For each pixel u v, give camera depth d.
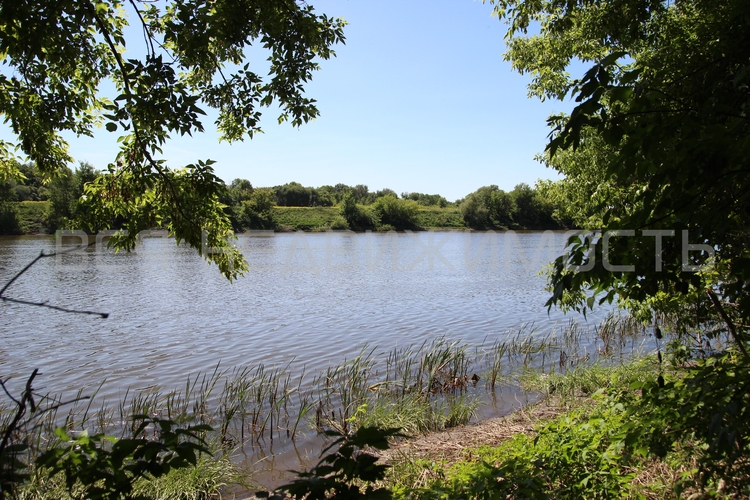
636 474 3.76
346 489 1.93
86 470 1.97
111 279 25.38
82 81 5.94
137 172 5.56
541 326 15.02
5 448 1.66
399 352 12.24
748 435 2.24
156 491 5.05
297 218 71.94
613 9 6.45
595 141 7.26
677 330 5.27
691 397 2.76
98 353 12.20
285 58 5.81
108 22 5.52
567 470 3.63
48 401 8.63
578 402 7.47
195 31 4.80
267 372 10.57
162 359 11.70
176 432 2.08
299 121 6.37
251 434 7.21
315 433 7.24
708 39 5.13
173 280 25.44
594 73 2.24
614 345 12.02
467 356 11.44
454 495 3.46
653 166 2.29
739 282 2.53
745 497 2.81
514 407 8.05
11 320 15.88
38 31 4.08
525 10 7.90
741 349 3.42
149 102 4.59
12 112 5.38
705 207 2.33
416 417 7.36
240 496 5.53
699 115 2.33
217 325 15.42
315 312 17.62
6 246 39.81
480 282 25.66
